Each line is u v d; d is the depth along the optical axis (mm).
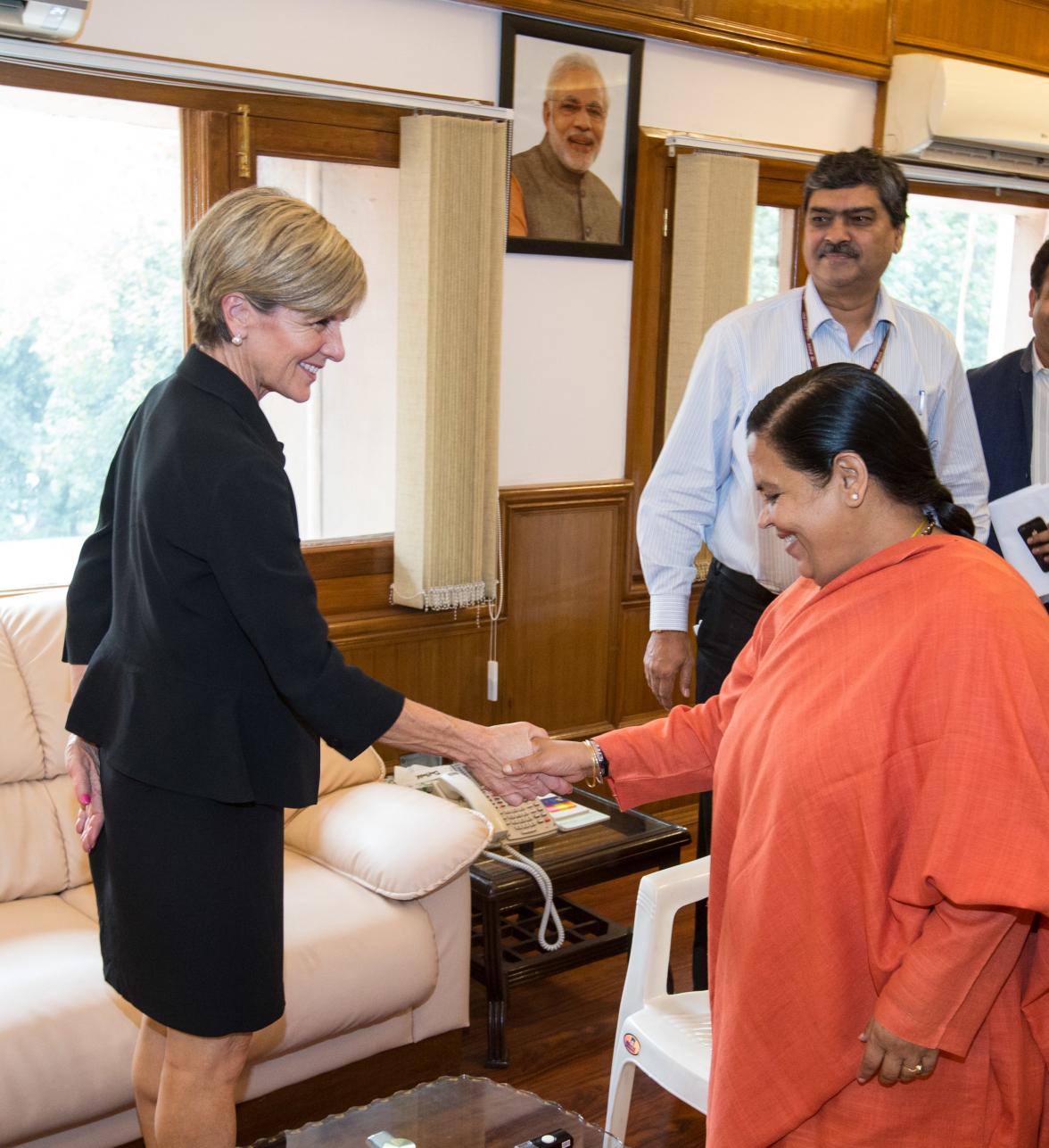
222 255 1594
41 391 3250
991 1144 1502
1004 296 5598
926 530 1559
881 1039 1420
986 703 1402
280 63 3172
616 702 4160
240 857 1663
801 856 1492
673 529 2664
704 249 3959
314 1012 2289
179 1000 1660
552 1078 2742
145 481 1609
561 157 3693
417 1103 1830
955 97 4375
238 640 1623
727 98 4098
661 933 2230
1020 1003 1508
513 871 2744
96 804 1844
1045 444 2939
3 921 2385
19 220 3137
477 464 3539
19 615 2666
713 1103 1591
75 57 2826
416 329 3402
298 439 3463
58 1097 2020
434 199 3326
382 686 1745
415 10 3365
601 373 3959
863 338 2586
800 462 1530
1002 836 1363
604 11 3666
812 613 1593
